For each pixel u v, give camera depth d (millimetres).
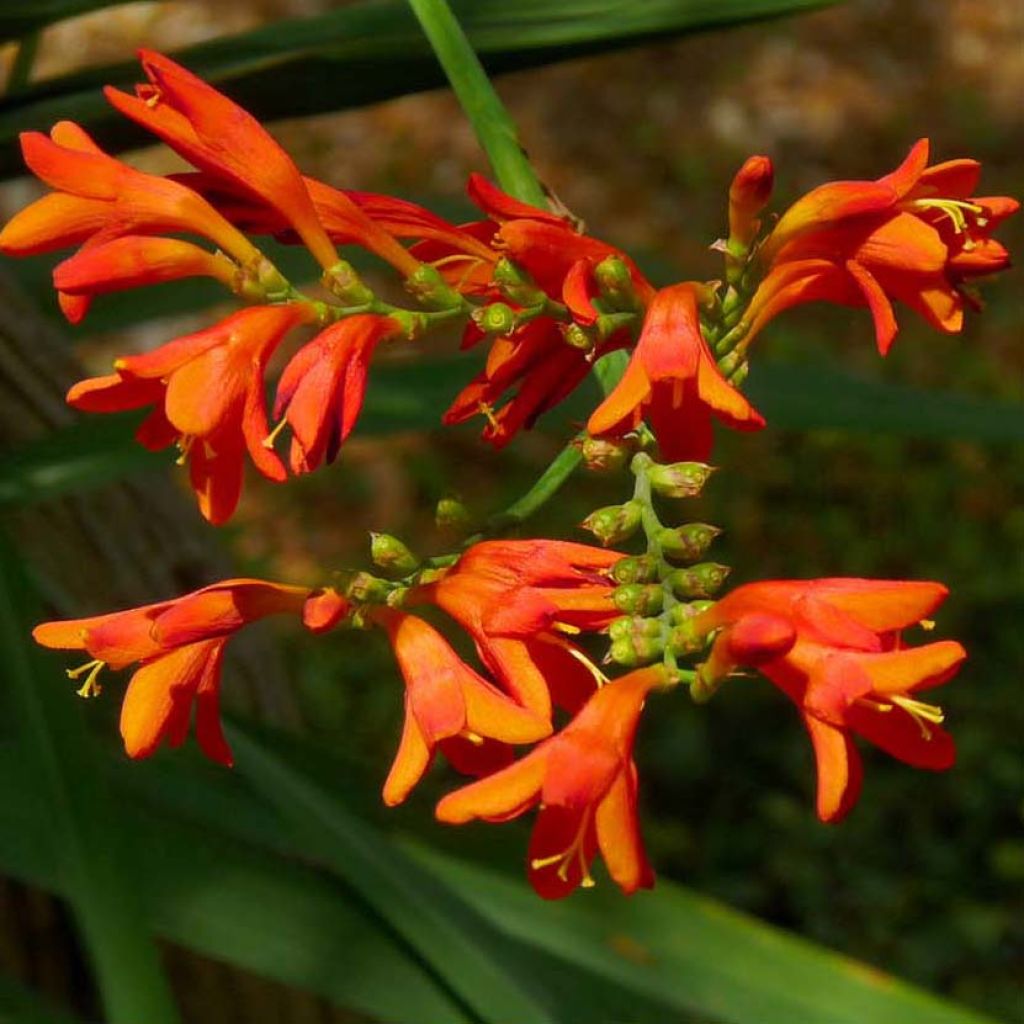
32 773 590
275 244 798
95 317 829
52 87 708
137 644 571
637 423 570
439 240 620
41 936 884
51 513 833
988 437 766
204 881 696
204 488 570
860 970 688
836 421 762
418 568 581
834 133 2592
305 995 878
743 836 1700
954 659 542
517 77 2564
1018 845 1687
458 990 647
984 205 597
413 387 742
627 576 569
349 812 680
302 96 692
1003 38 2766
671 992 691
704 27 674
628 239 2395
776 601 555
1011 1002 1575
